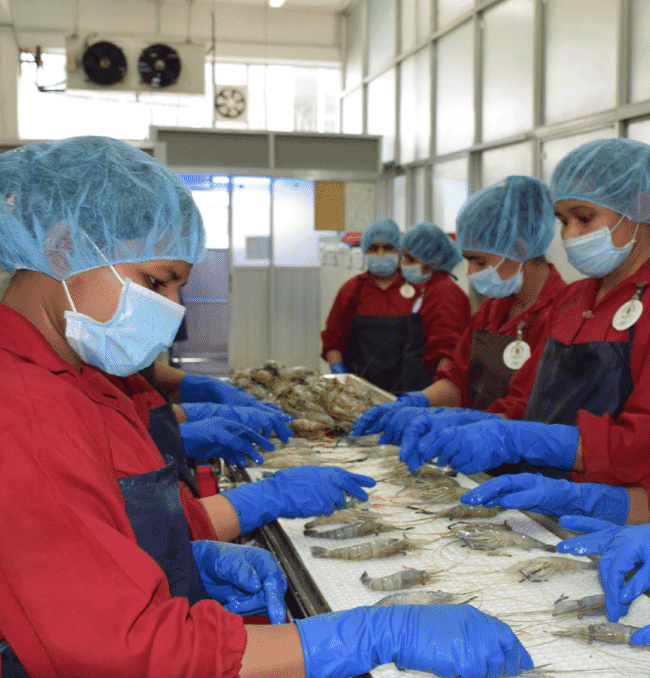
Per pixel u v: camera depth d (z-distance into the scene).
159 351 0.98
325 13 10.93
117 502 0.78
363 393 2.47
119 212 0.88
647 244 1.62
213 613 0.79
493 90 6.62
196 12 10.45
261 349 8.11
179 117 10.74
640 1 4.63
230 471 1.68
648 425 1.40
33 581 0.71
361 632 0.82
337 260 6.66
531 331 2.12
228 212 7.85
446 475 1.55
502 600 1.00
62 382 0.83
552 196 1.71
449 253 3.38
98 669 0.71
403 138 8.92
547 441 1.50
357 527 1.24
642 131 4.68
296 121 11.47
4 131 9.69
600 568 1.00
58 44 9.91
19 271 0.93
